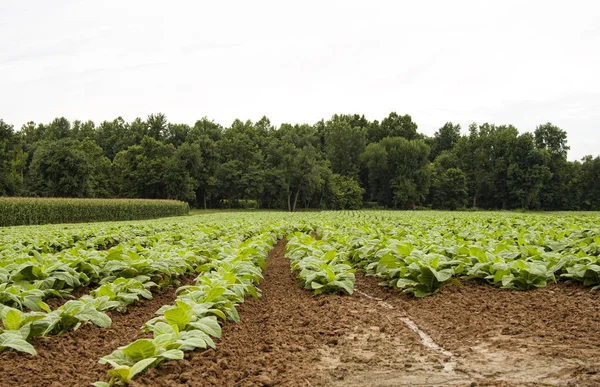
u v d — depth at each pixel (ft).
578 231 43.75
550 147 344.69
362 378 14.40
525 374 13.80
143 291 25.48
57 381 13.74
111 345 18.49
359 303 25.71
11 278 25.29
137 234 65.77
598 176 321.73
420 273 27.30
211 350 16.62
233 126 472.44
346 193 329.11
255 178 312.09
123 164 313.12
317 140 447.42
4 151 222.28
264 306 26.32
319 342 18.74
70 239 52.80
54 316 18.20
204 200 326.44
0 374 13.79
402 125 447.42
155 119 422.41
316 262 30.83
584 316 19.86
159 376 13.97
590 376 13.09
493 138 352.28
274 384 13.98
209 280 23.16
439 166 368.27
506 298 24.35
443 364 15.47
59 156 246.06
